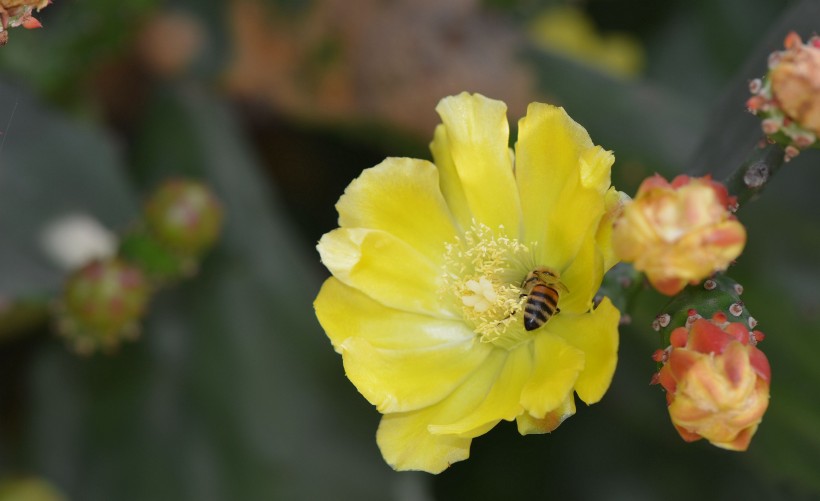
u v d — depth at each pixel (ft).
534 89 1.86
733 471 1.99
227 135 1.89
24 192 1.83
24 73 1.88
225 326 1.80
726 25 2.16
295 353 1.78
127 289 1.71
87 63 1.90
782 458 1.64
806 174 1.67
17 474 1.83
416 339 1.39
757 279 1.63
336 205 1.38
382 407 1.35
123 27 1.87
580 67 1.86
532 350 1.38
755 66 1.52
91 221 1.84
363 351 1.36
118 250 1.75
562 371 1.32
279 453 1.74
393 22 1.92
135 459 1.79
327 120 1.97
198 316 1.81
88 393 1.83
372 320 1.38
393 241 1.39
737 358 1.27
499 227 1.40
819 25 1.51
